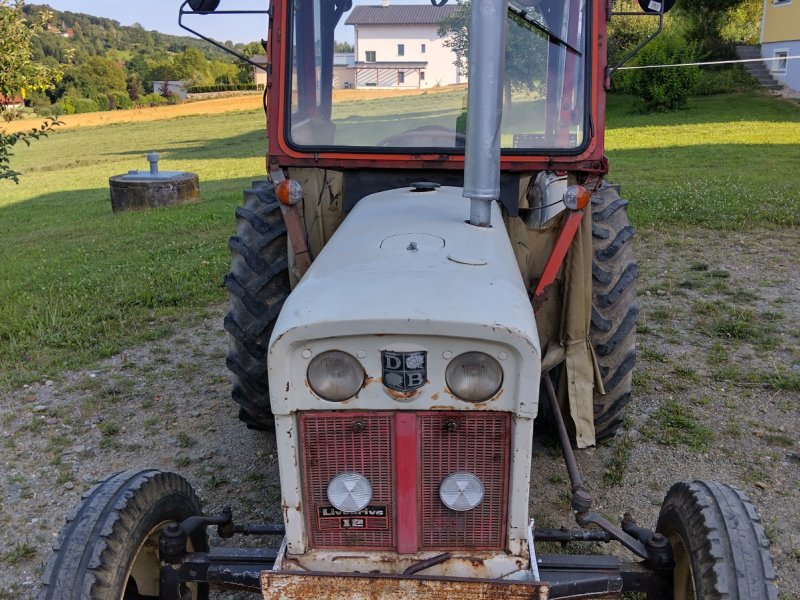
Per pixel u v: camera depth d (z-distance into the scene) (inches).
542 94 132.8
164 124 1726.1
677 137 762.8
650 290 274.7
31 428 193.6
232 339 152.5
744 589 90.1
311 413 92.6
